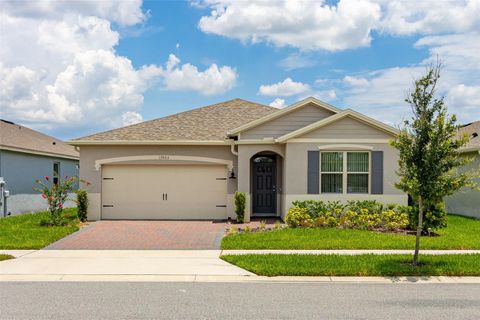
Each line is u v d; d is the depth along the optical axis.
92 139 18.66
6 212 20.28
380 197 16.55
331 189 16.77
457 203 20.69
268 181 19.19
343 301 7.44
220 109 22.42
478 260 10.26
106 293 7.92
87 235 14.30
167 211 18.78
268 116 17.88
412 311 6.88
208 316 6.61
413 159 9.95
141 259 10.76
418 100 9.95
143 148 18.70
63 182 19.45
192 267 9.94
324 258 10.48
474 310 6.95
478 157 19.14
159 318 6.53
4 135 21.78
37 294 7.84
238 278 9.09
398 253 11.26
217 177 18.88
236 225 16.62
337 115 16.45
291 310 6.92
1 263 10.31
